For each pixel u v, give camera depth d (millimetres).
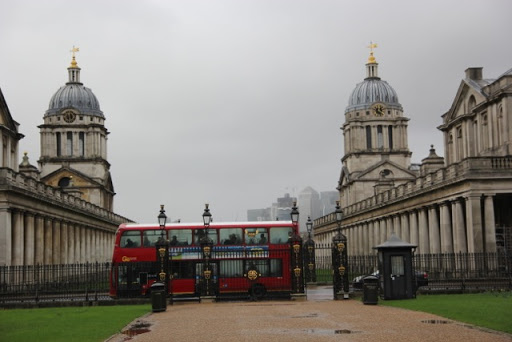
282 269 61156
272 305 51625
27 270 69000
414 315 39531
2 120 91438
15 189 75812
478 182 73750
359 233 139875
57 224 98938
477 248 72750
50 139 158125
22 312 49344
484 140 87250
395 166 157000
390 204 111125
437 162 134000
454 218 79375
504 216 82438
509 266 63469
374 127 168375
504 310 39594
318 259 140500
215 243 61844
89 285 79562
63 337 34094
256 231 62000
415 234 98438
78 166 157500
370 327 34531
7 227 74688
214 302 57500
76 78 165000
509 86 80125
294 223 62406
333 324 36344
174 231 62969
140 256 62344
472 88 88875
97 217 127312
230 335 32844
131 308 51219
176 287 62344
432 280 62562
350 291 59781
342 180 175750
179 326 37531
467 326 33750
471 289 55562
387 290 51125
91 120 160000
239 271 61438
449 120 97938
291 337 31516
